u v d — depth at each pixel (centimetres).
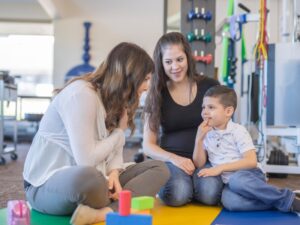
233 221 151
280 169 325
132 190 152
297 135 337
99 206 142
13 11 739
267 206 170
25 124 693
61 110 146
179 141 195
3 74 389
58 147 149
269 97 341
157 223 146
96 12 710
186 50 190
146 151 193
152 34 712
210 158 187
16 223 124
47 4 645
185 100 194
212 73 339
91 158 142
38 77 743
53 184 141
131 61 147
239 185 166
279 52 339
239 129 183
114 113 152
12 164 373
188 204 182
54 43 719
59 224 138
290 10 416
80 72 708
